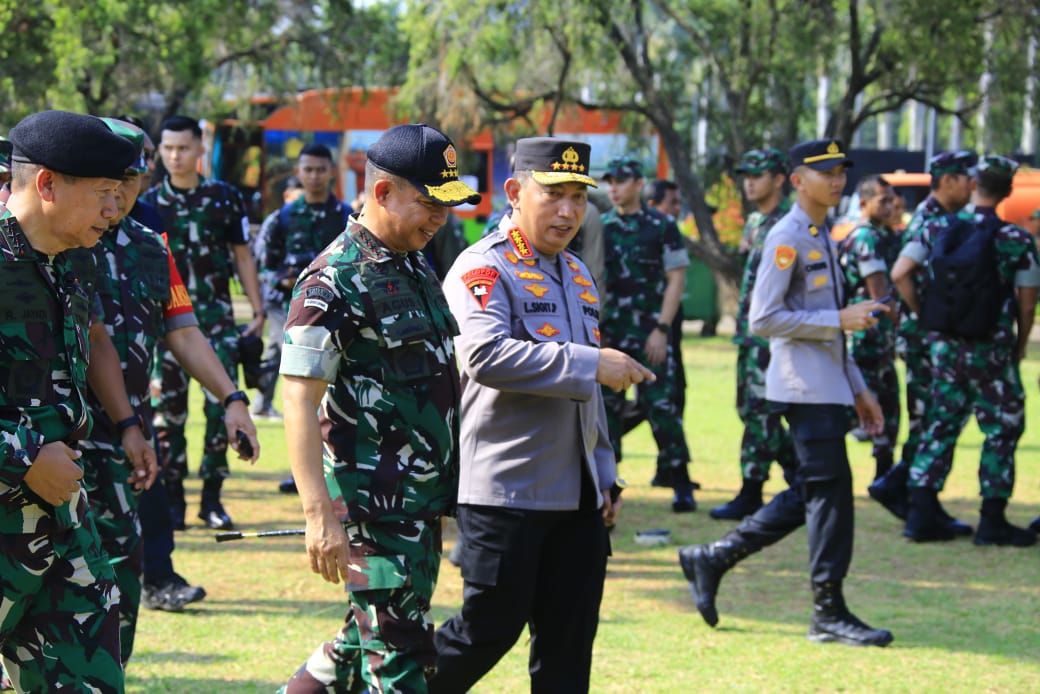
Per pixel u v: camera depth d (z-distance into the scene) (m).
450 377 3.78
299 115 27.02
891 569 7.31
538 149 4.19
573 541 4.21
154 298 4.77
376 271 3.65
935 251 7.93
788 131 24.42
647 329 8.61
